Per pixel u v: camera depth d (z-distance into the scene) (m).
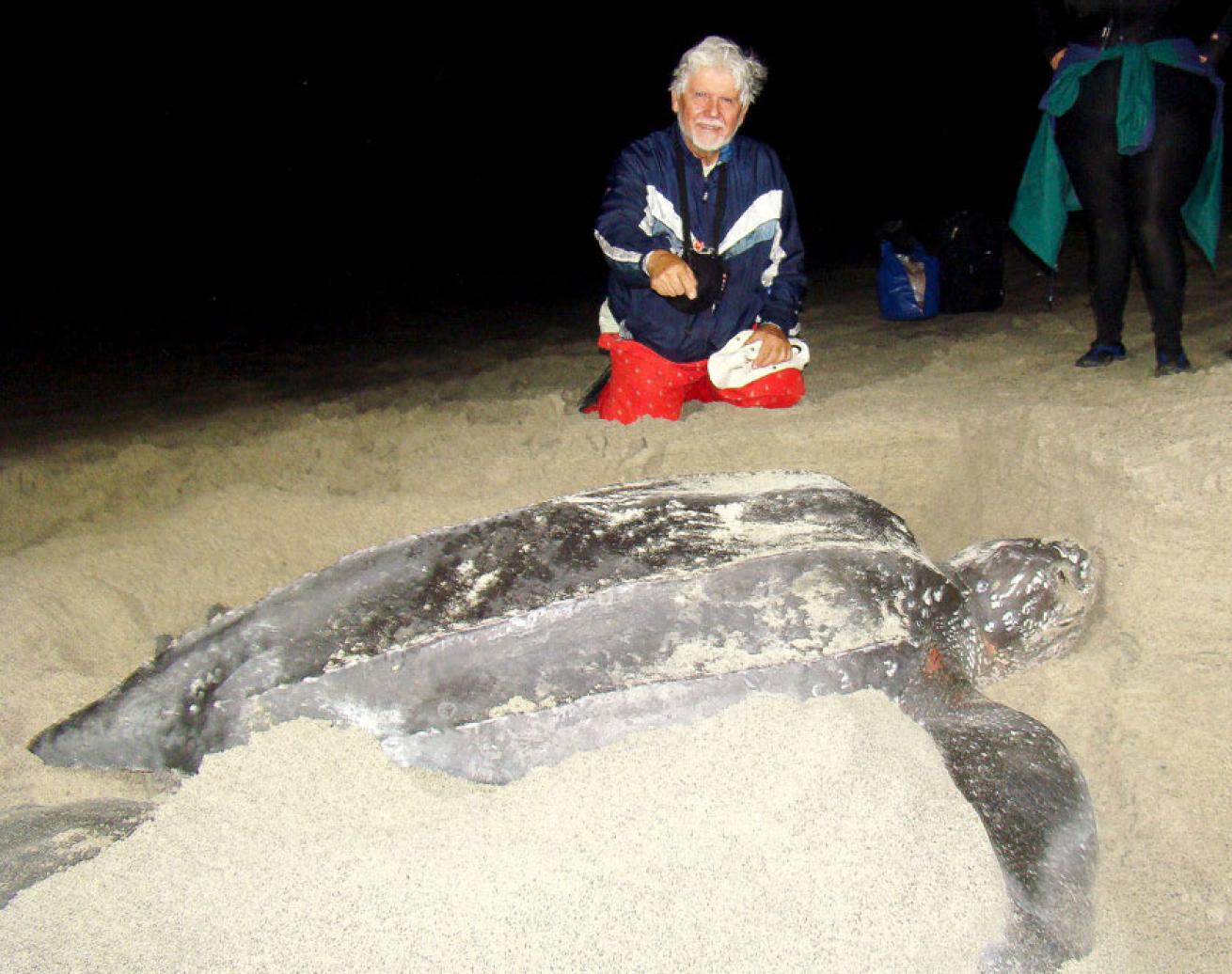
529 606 2.13
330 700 2.10
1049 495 2.99
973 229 5.32
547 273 8.90
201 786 1.97
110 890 1.76
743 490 2.49
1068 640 2.57
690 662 2.09
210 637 2.23
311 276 9.16
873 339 4.88
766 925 1.62
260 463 3.80
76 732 2.20
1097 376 3.62
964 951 1.64
